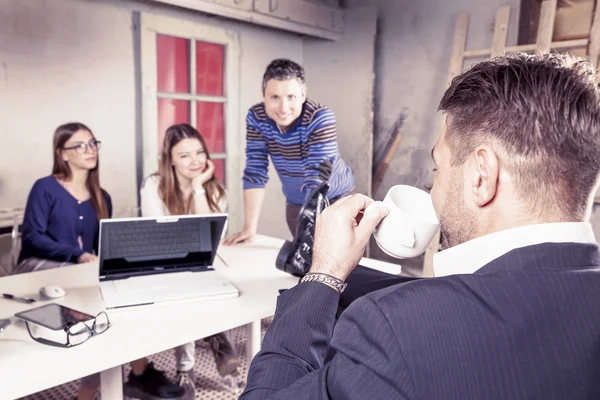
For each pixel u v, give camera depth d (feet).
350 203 2.31
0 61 7.88
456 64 10.09
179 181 8.25
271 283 4.90
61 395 6.61
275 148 8.65
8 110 8.06
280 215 12.88
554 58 1.59
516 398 1.25
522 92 1.50
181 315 4.02
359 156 12.01
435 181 1.83
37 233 7.74
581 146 1.44
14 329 3.74
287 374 1.83
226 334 6.83
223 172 11.54
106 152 9.39
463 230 1.68
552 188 1.47
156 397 5.89
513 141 1.49
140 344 3.46
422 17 10.63
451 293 1.40
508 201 1.53
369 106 11.68
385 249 2.81
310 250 4.85
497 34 9.48
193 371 6.87
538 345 1.27
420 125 10.87
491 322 1.32
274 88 7.79
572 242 1.46
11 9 7.91
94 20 8.92
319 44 12.52
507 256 1.47
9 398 2.83
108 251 4.63
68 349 3.38
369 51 11.55
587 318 1.29
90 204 8.42
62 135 8.06
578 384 1.23
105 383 3.97
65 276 5.18
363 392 1.36
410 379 1.32
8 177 8.18
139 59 9.63
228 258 5.90
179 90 10.43
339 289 2.13
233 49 11.20
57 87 8.59
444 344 1.32
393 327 1.37
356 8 11.71
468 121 1.62
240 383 6.92
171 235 4.90
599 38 8.27
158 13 9.78
